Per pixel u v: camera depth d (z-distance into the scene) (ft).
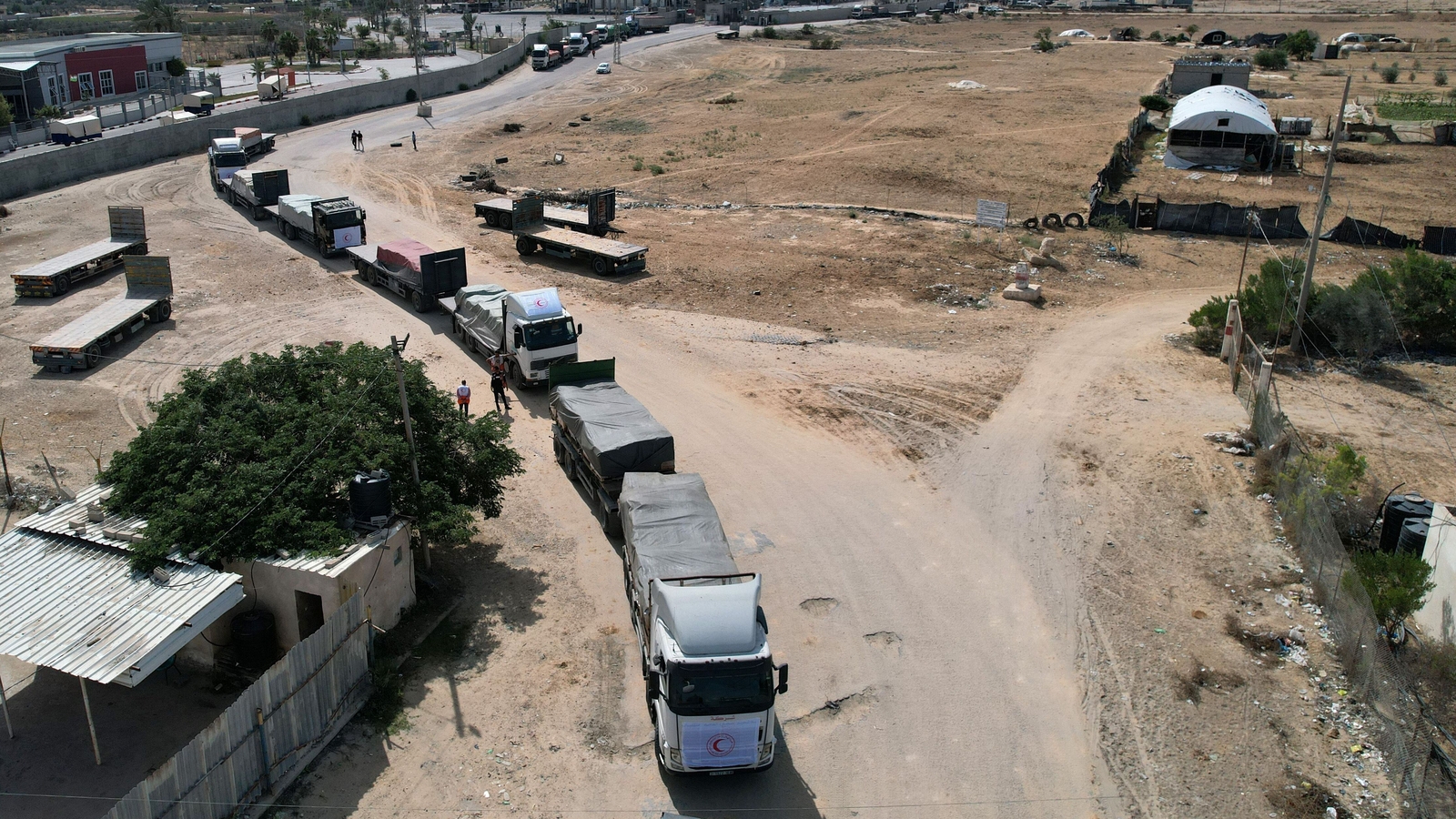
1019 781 51.42
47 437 87.45
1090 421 93.56
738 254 146.92
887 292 130.72
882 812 49.29
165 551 54.08
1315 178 189.57
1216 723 55.11
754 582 50.01
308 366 71.10
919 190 185.16
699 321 120.06
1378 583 60.90
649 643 53.26
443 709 55.21
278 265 140.67
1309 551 68.74
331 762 50.88
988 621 64.54
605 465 71.72
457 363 107.24
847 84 315.58
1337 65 344.08
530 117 274.57
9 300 122.62
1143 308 126.41
